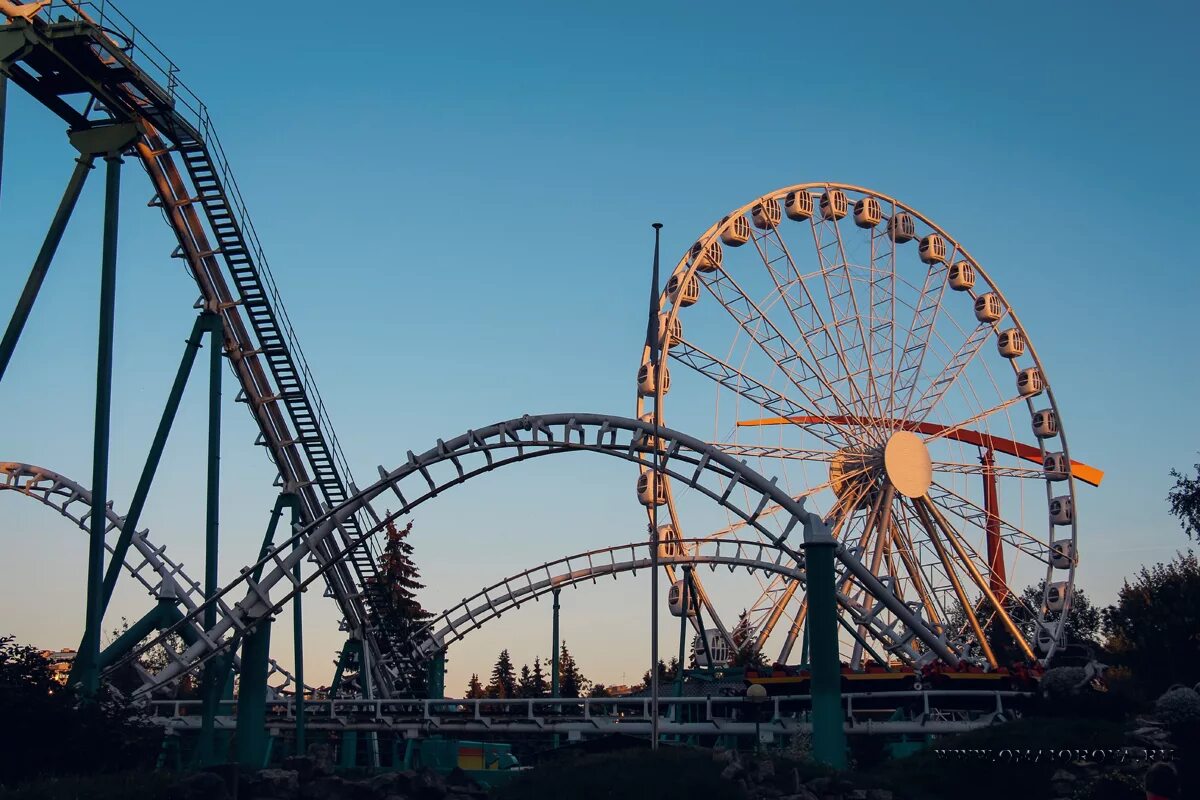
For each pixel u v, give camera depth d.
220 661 52.81
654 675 46.16
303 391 51.62
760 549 64.25
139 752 41.38
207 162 46.88
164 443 47.31
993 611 88.81
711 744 61.59
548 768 41.88
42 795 32.75
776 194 79.12
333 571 59.44
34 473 67.50
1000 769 43.56
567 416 52.44
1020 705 55.19
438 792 38.56
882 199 84.69
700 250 75.44
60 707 39.06
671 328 73.25
